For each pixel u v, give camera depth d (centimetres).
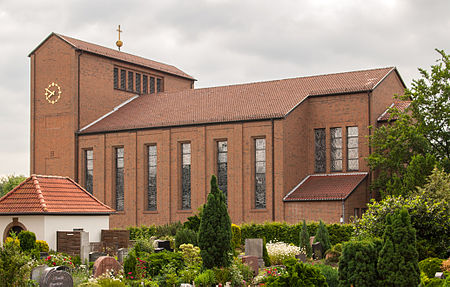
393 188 4475
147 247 3541
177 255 3053
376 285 2139
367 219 3284
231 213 5434
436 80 4897
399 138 4919
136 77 6988
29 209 3709
